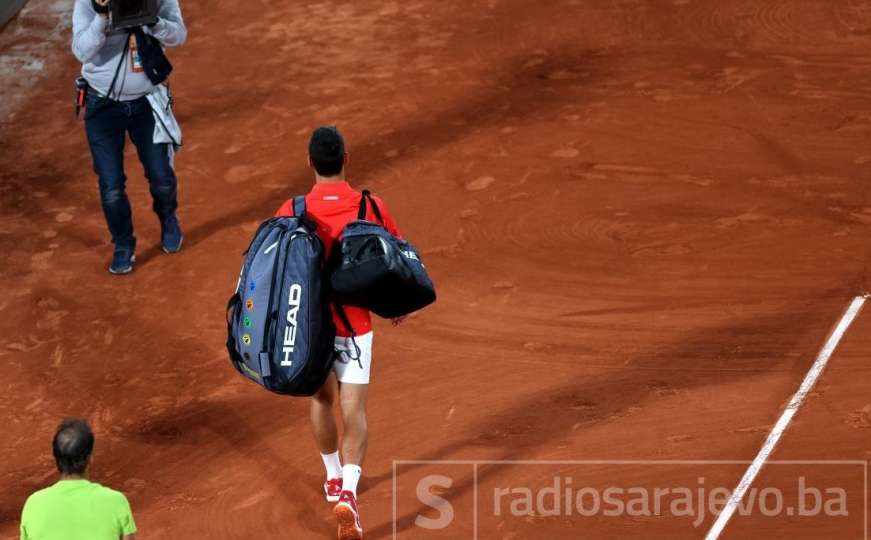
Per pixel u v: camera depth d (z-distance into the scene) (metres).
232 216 38.69
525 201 38.06
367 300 22.61
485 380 29.45
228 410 29.25
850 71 45.53
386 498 25.67
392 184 39.88
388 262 22.09
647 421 27.39
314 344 22.12
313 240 22.30
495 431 27.53
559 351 30.41
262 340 22.20
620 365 29.59
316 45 51.50
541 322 31.70
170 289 34.88
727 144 40.69
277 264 22.19
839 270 32.94
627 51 48.62
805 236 34.84
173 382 30.59
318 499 25.98
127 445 28.30
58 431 19.11
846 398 27.56
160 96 34.31
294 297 22.06
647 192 38.03
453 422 27.98
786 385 28.22
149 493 26.59
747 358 29.39
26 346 32.72
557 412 28.00
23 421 29.55
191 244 37.12
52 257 37.09
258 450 27.73
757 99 43.72
